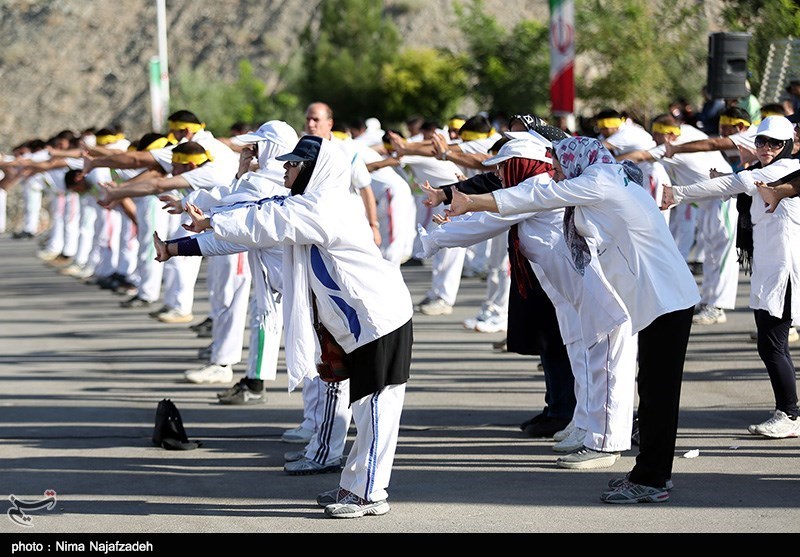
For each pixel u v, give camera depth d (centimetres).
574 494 1116
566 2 2834
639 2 4356
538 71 5862
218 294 1742
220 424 1459
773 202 1209
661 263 1042
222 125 7494
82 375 1841
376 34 7281
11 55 9181
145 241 2675
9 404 1608
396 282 1045
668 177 2170
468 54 6450
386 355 1038
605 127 1969
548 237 1240
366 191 1792
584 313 1195
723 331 2072
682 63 4356
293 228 1021
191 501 1110
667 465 1077
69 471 1231
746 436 1338
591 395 1213
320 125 1647
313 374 1077
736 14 2677
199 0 9406
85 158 1700
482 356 1923
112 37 9269
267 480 1188
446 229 1284
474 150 1864
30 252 4438
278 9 9138
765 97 2397
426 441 1348
